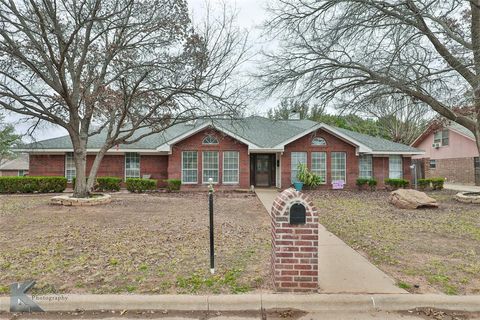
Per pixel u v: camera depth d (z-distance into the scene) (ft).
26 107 35.12
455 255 17.28
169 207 35.35
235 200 42.65
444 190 59.72
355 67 33.24
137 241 19.94
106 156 58.59
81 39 39.11
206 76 37.04
